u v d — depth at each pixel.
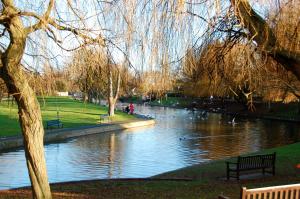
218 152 29.52
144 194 12.81
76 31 8.74
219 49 10.10
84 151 28.42
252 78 10.86
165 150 29.95
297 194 7.46
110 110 53.53
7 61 8.67
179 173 19.48
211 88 11.73
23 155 25.45
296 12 10.07
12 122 39.41
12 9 8.48
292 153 24.81
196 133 43.06
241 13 8.87
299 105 61.75
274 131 46.31
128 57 8.83
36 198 9.41
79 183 14.92
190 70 9.45
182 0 8.30
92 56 8.95
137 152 28.56
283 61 9.56
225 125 53.44
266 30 9.11
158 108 93.75
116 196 12.51
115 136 38.53
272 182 15.65
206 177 18.16
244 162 17.05
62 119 46.31
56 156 26.03
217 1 8.40
